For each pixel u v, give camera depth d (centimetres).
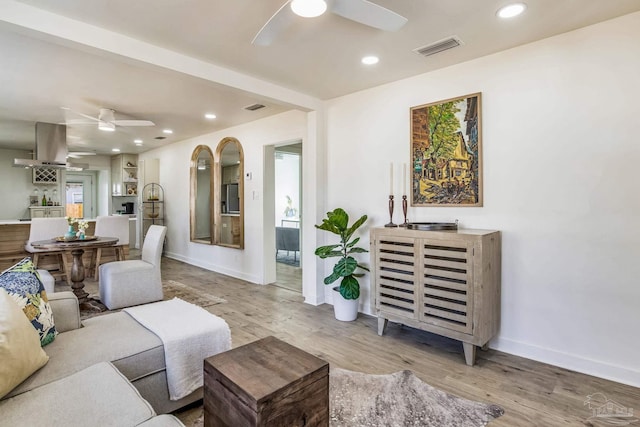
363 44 261
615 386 229
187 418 195
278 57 285
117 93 375
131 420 122
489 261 261
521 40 259
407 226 306
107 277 381
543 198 262
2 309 145
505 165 279
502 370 251
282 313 379
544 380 237
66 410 126
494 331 272
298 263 677
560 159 254
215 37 249
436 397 216
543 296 263
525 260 271
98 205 960
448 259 268
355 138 382
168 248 747
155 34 244
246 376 136
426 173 324
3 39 251
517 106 272
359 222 347
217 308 395
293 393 133
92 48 235
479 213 294
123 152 827
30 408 126
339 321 353
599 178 240
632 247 230
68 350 173
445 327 271
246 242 539
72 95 379
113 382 145
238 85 318
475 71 292
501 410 203
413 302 290
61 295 215
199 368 199
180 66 276
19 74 318
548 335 262
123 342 185
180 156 694
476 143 293
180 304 247
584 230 246
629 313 231
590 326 245
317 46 264
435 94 317
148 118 491
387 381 235
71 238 404
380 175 361
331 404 209
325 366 146
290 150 654
